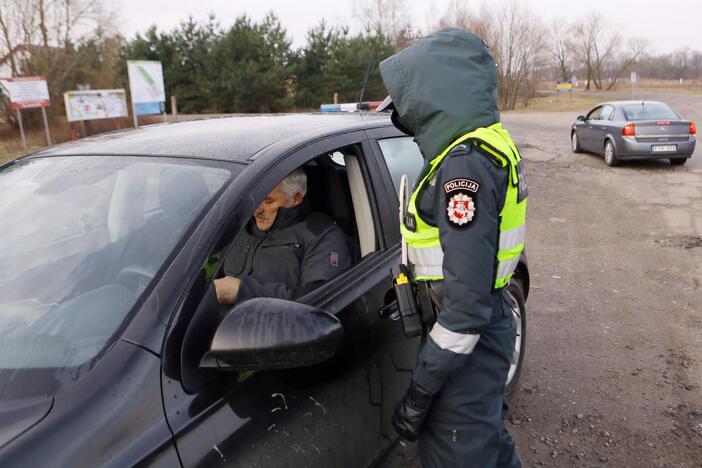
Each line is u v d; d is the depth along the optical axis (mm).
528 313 4238
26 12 19578
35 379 1233
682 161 11500
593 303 4418
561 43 78000
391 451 1975
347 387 1723
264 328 1312
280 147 1841
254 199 1614
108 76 21969
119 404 1182
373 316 1911
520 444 2703
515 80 43062
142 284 1418
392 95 1652
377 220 2195
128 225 1604
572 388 3182
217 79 30016
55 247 1632
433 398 1695
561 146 15312
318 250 2061
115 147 2023
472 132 1562
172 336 1310
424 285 1720
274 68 30609
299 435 1506
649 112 11375
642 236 6418
